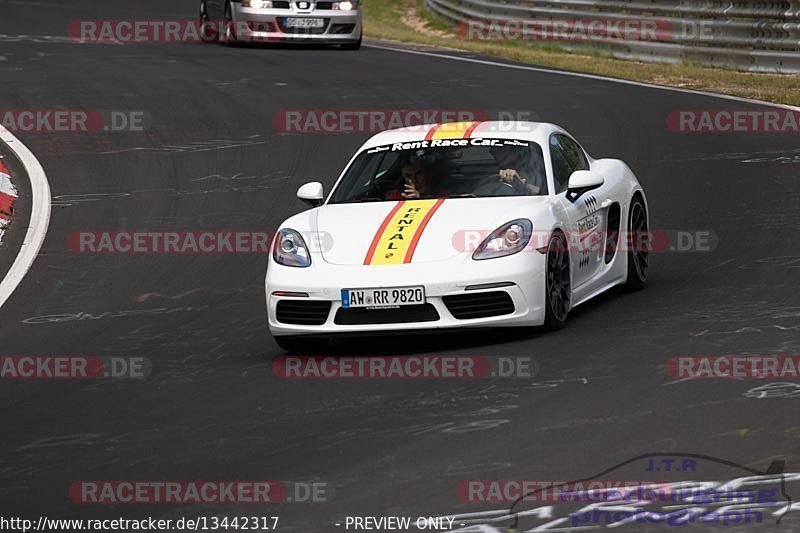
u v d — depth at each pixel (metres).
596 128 54.91
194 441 21.30
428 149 30.67
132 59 76.19
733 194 42.97
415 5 114.81
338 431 21.23
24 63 74.75
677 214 40.78
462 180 29.52
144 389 25.44
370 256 26.98
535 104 60.34
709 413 20.58
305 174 49.41
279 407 23.20
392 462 19.23
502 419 21.16
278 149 53.41
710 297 30.23
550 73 70.56
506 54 80.00
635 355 24.91
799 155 48.66
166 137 56.22
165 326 31.67
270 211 44.50
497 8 89.88
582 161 32.56
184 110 61.16
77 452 21.09
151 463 20.16
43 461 20.67
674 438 19.39
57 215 44.78
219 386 25.23
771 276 31.94
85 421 23.17
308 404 23.23
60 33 90.25
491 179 29.42
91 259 39.38
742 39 70.56
